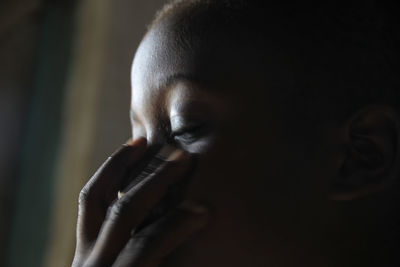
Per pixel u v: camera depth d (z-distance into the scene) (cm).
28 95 359
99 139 301
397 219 88
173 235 82
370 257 87
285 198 83
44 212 331
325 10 89
